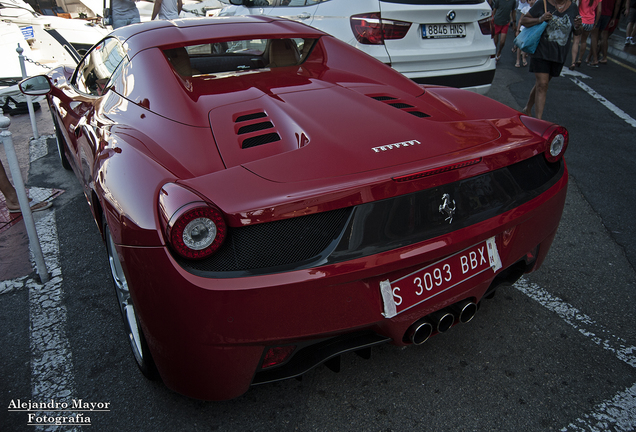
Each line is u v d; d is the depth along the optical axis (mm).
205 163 1529
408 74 3881
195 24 2447
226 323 1347
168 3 6719
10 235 3107
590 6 7973
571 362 1911
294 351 1470
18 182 2404
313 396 1784
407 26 3793
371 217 1408
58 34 7422
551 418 1660
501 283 1905
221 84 2104
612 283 2422
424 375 1863
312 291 1357
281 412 1718
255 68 2598
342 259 1383
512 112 2027
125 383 1877
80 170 2514
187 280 1319
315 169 1446
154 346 1497
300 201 1319
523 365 1899
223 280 1314
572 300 2293
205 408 1745
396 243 1441
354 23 3791
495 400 1739
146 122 1821
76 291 2488
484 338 2053
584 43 8234
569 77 7371
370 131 1673
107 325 2219
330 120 1737
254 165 1483
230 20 2582
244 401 1770
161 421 1699
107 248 2055
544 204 1756
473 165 1544
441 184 1498
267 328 1366
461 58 4074
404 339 1619
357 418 1682
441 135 1699
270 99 1920
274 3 4578
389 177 1406
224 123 1745
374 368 1907
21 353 2059
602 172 3826
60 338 2143
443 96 2219
